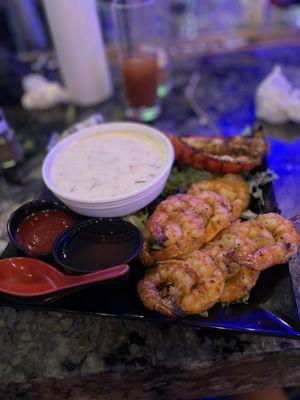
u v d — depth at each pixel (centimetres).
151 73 42
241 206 28
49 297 22
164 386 24
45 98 48
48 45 62
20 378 22
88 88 47
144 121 44
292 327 22
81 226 25
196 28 60
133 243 24
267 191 30
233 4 65
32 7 59
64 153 31
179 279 22
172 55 56
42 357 23
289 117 40
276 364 23
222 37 58
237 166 30
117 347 23
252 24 59
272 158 35
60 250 24
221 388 25
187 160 32
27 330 24
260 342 22
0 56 50
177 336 23
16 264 24
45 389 23
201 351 22
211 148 32
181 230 24
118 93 50
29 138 44
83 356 22
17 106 50
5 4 58
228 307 23
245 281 23
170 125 43
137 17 41
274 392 29
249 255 23
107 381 23
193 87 49
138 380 23
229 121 42
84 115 47
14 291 23
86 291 24
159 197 30
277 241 24
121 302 23
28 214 27
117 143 32
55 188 27
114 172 29
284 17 60
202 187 29
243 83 49
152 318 22
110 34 60
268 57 53
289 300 23
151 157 30
